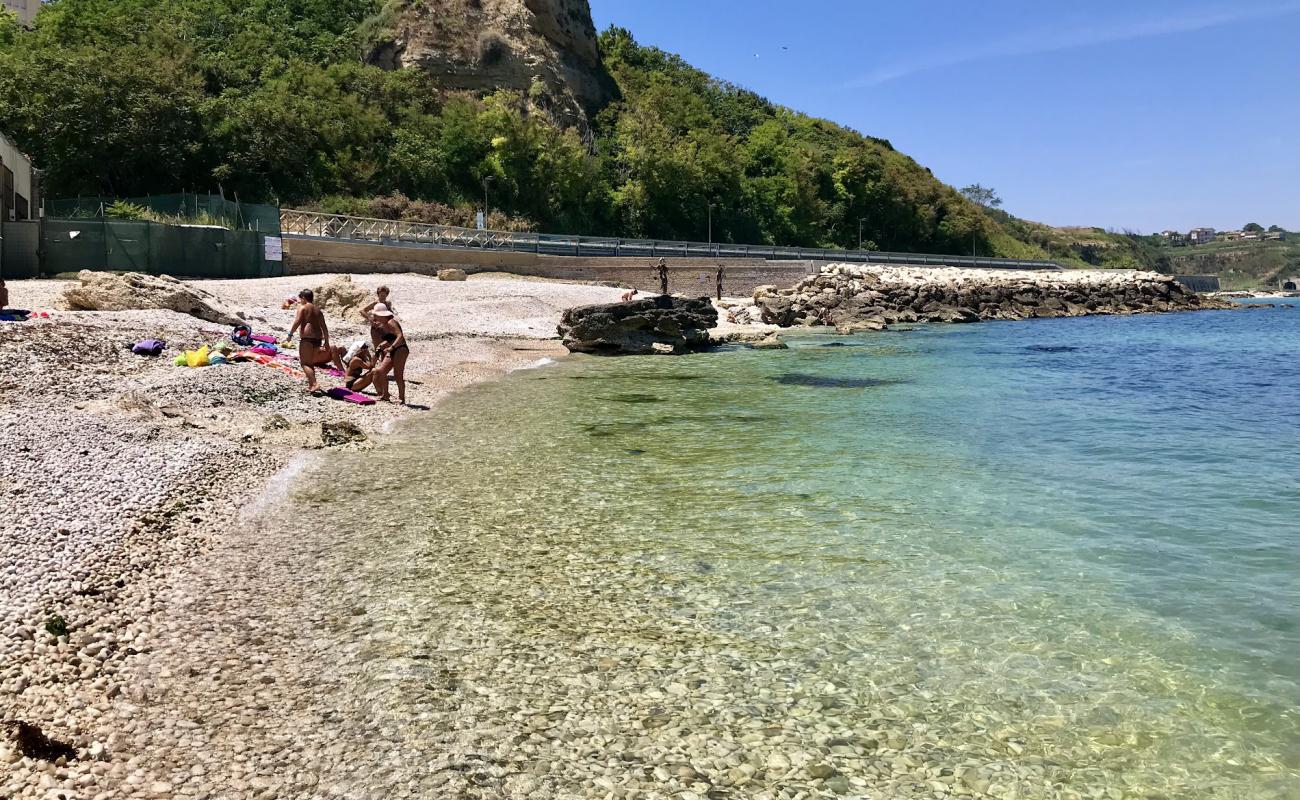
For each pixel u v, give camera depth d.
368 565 6.85
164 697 4.65
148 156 51.25
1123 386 18.64
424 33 75.75
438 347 23.25
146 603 5.90
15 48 55.81
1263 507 8.68
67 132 48.03
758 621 5.82
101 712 4.45
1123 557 7.15
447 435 12.41
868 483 9.68
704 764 4.11
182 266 31.11
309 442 11.22
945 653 5.34
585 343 25.64
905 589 6.41
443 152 68.06
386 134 65.94
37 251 27.80
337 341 19.30
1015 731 4.45
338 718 4.48
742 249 65.06
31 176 35.88
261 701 4.64
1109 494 9.20
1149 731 4.45
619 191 79.62
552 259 47.84
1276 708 4.68
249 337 16.83
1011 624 5.79
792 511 8.52
